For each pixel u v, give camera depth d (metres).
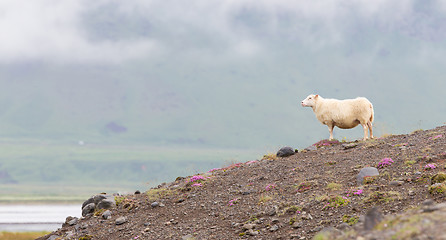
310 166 19.84
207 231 15.40
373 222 10.46
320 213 14.70
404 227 9.10
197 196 18.98
